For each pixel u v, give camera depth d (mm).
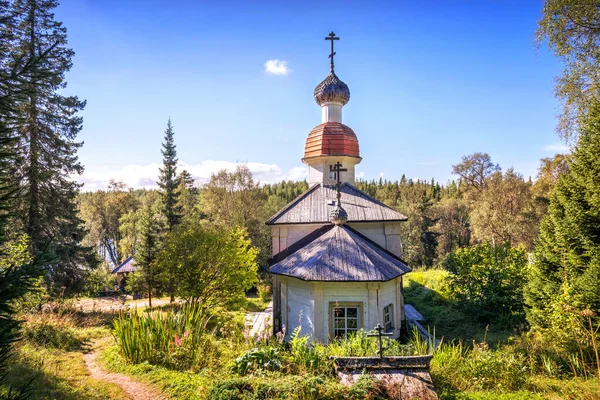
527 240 36094
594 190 11609
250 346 9016
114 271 39906
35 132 19016
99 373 8305
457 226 53812
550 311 12141
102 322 16109
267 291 33344
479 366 8242
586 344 9461
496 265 17219
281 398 6242
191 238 19531
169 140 40750
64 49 18594
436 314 17625
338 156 18812
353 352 8492
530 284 13906
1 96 4238
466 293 17578
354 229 16266
